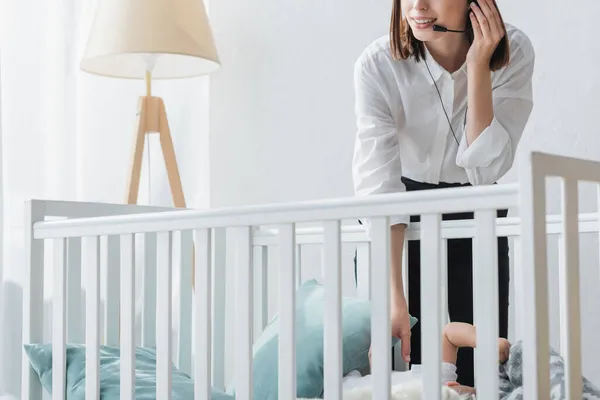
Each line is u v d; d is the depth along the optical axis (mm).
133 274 1502
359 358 1747
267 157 2705
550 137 2316
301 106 2660
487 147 1636
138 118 2484
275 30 2711
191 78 2740
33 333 1738
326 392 1221
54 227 1669
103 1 2434
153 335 2002
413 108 1803
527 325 1019
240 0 2773
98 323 1563
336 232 1225
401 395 1372
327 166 2613
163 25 2391
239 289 1341
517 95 1743
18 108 2490
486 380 1079
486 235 1088
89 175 2594
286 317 1272
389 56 1786
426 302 1134
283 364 1271
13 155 2471
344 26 2598
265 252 2172
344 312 1797
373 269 1185
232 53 2779
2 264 2412
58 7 2578
